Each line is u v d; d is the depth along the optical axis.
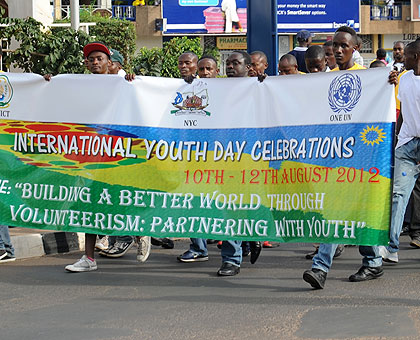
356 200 7.31
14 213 8.40
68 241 10.08
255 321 6.13
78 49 15.69
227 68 9.18
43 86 8.33
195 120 7.94
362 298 6.85
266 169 7.72
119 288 7.50
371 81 7.27
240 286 7.52
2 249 9.06
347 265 8.66
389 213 7.25
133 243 10.20
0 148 8.42
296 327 5.93
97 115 8.20
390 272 8.12
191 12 38.12
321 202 7.43
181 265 8.84
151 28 38.03
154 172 8.05
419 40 8.19
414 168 8.32
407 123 8.21
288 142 7.60
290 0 38.69
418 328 5.82
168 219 8.01
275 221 7.70
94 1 36.03
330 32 38.97
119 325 6.10
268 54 12.41
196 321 6.17
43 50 15.69
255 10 12.39
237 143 7.81
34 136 8.36
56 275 8.25
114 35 28.62
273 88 7.68
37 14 17.98
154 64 26.67
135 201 8.10
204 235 7.91
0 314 6.54
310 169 7.49
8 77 8.37
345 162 7.36
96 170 8.21
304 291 7.21
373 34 39.59
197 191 7.94
